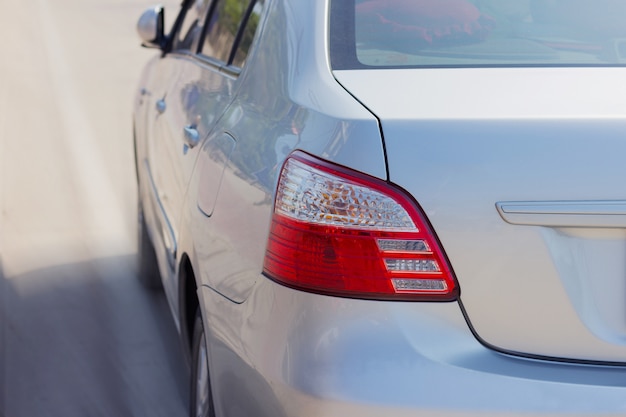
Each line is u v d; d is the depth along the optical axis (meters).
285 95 2.82
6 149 9.03
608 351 2.37
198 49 4.61
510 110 2.40
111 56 14.02
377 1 3.08
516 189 2.32
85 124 10.06
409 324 2.33
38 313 5.30
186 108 4.08
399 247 2.34
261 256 2.56
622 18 3.08
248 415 2.55
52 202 7.45
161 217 4.44
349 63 2.81
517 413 2.28
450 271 2.33
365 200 2.36
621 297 2.37
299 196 2.44
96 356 4.79
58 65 13.29
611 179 2.32
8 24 16.56
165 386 4.48
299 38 2.98
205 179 3.27
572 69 2.74
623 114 2.37
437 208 2.33
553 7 3.10
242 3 3.88
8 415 4.19
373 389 2.29
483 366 2.31
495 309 2.34
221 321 2.78
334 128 2.45
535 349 2.36
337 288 2.36
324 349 2.34
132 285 5.71
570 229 2.35
